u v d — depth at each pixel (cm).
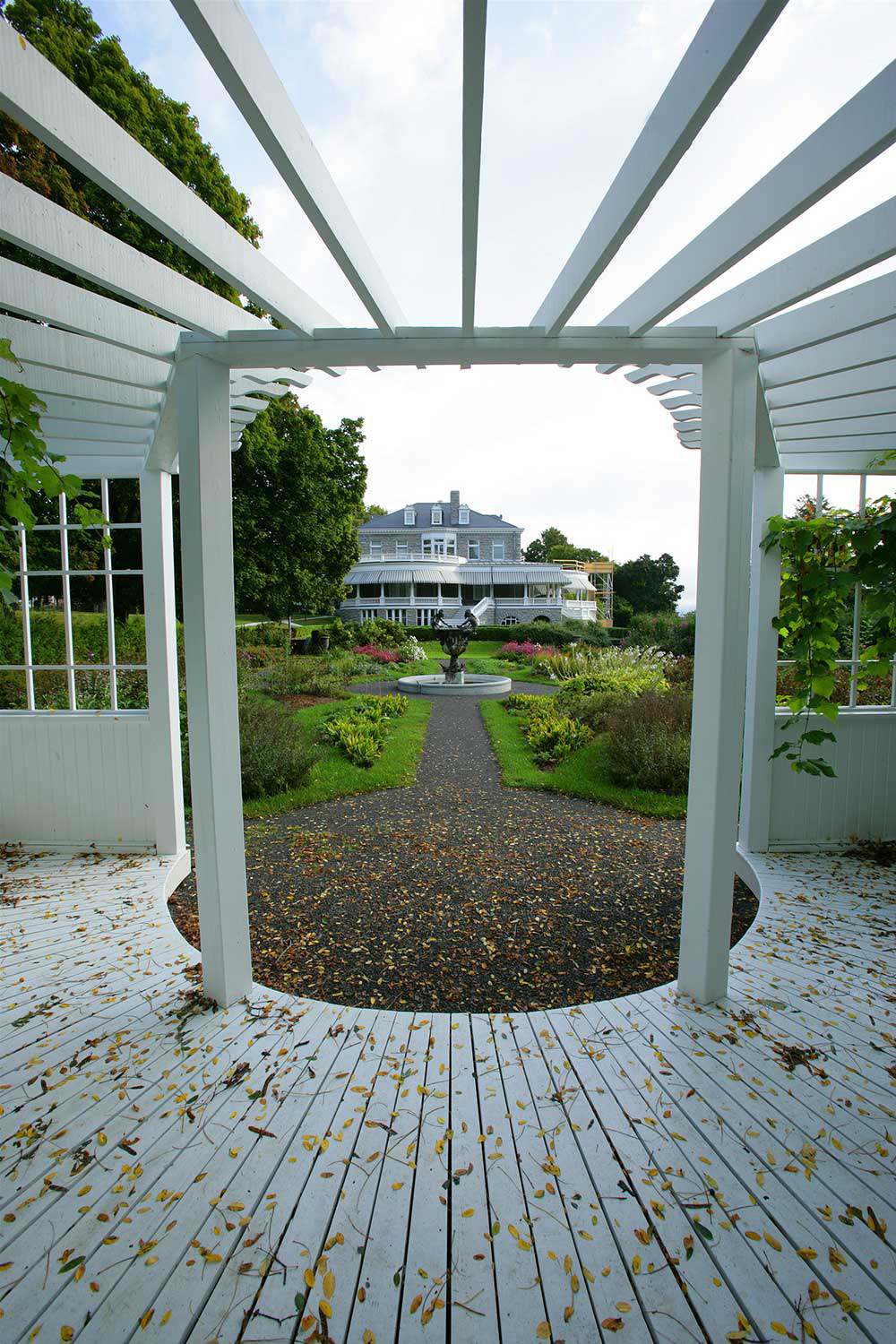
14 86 116
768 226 150
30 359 213
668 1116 195
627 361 231
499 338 219
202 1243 156
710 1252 154
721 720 236
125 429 340
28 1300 143
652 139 131
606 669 1228
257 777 566
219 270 172
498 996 274
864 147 125
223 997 249
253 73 114
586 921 344
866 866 391
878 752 422
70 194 794
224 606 238
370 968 297
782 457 396
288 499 1566
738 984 265
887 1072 214
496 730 884
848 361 237
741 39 102
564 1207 166
